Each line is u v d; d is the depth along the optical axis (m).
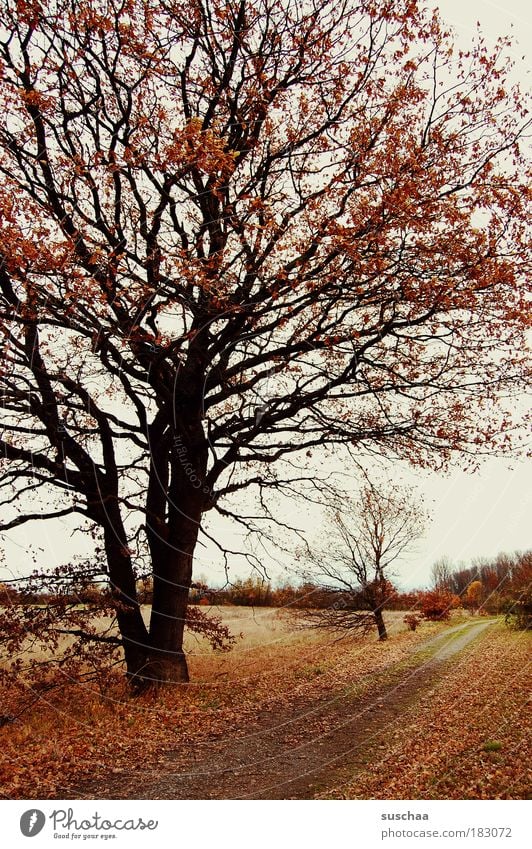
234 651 18.41
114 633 15.64
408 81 12.10
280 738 8.89
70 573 12.48
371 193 11.61
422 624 25.19
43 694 12.01
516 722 8.62
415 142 11.80
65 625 12.75
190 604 16.08
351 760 7.68
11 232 8.87
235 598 22.30
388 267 10.90
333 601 22.41
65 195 10.95
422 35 11.82
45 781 7.23
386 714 9.91
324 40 11.95
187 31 11.58
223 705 11.00
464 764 7.14
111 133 11.89
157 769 7.63
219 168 10.06
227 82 12.14
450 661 14.50
